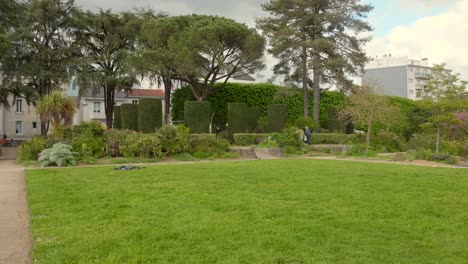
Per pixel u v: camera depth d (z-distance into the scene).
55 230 5.99
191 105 25.55
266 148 23.59
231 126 27.58
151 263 4.66
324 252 5.07
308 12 32.28
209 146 22.09
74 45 36.81
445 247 5.33
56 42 36.00
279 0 32.19
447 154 19.58
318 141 28.22
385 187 10.09
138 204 7.82
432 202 8.20
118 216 6.86
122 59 35.84
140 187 9.98
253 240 5.48
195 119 25.56
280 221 6.52
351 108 25.69
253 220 6.57
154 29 29.75
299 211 7.23
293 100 35.94
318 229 6.07
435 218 6.89
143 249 5.11
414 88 79.31
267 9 33.50
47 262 4.70
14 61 33.41
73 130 20.64
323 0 31.70
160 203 7.91
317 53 32.03
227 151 22.56
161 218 6.68
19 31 32.09
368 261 4.77
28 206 7.96
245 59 30.02
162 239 5.53
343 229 6.10
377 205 7.84
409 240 5.61
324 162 17.50
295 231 5.96
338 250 5.15
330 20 30.73
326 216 6.89
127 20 37.19
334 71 31.77
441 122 20.39
